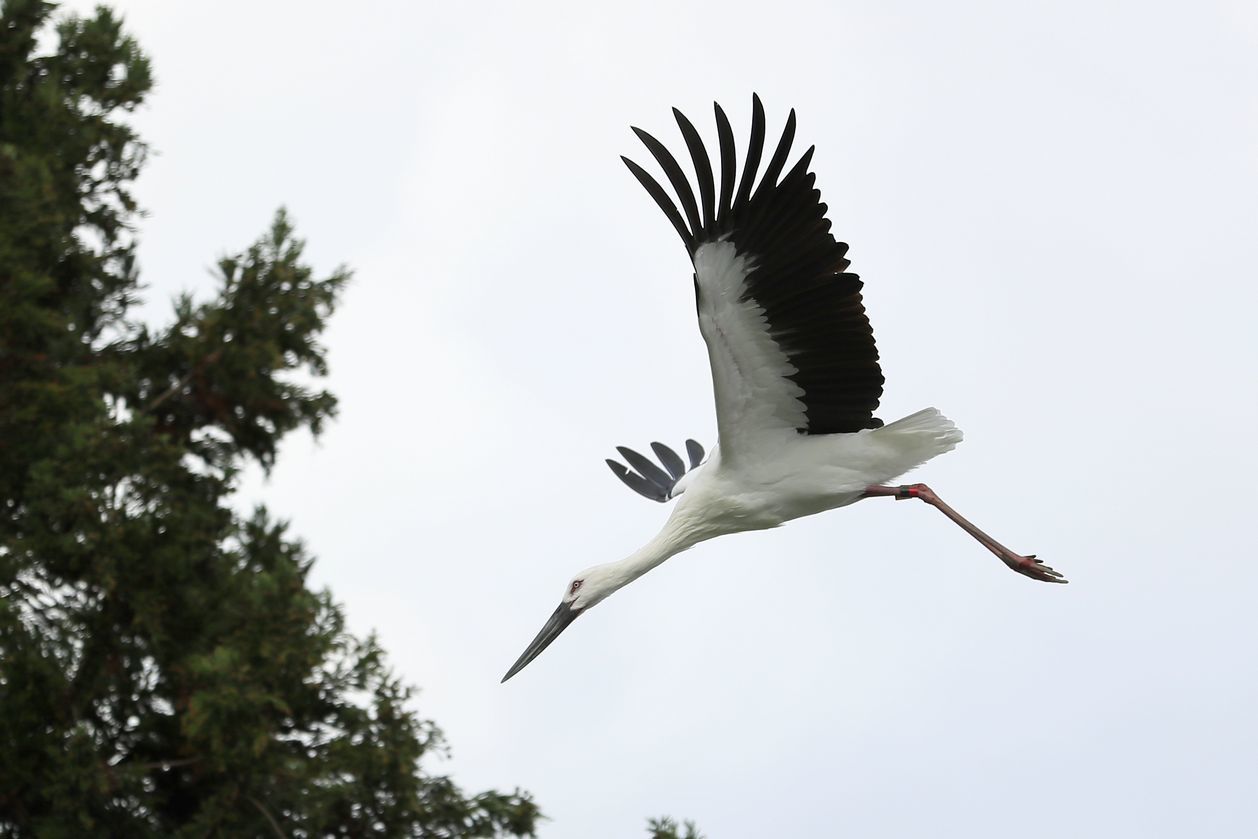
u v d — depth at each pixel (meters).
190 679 12.09
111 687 12.60
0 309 12.64
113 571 12.16
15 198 12.92
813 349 14.13
